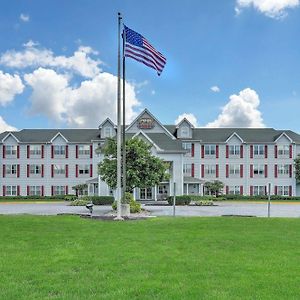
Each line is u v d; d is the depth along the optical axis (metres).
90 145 64.25
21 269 9.91
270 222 19.23
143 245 13.09
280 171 63.97
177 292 8.02
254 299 7.63
